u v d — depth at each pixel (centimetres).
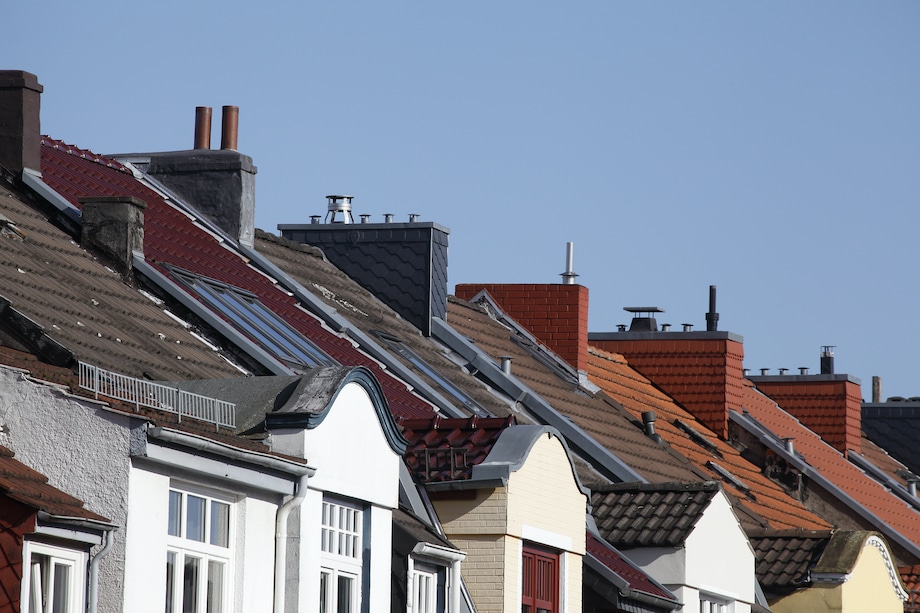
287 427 6219
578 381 12838
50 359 6394
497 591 7588
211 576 5784
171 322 8025
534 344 13012
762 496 13475
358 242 11694
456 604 7288
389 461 6788
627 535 9300
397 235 11606
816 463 15538
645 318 15862
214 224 10294
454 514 7694
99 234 8306
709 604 9612
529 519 7819
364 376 6569
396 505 6819
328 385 6372
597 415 12106
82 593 5216
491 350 12119
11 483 5041
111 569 5334
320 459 6294
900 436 19575
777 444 14588
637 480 10638
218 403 6019
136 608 5362
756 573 10744
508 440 7831
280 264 10681
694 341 14650
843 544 10775
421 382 9569
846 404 17012
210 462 5659
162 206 10069
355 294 11344
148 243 9094
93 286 7762
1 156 8594
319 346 9175
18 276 7194
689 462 12338
